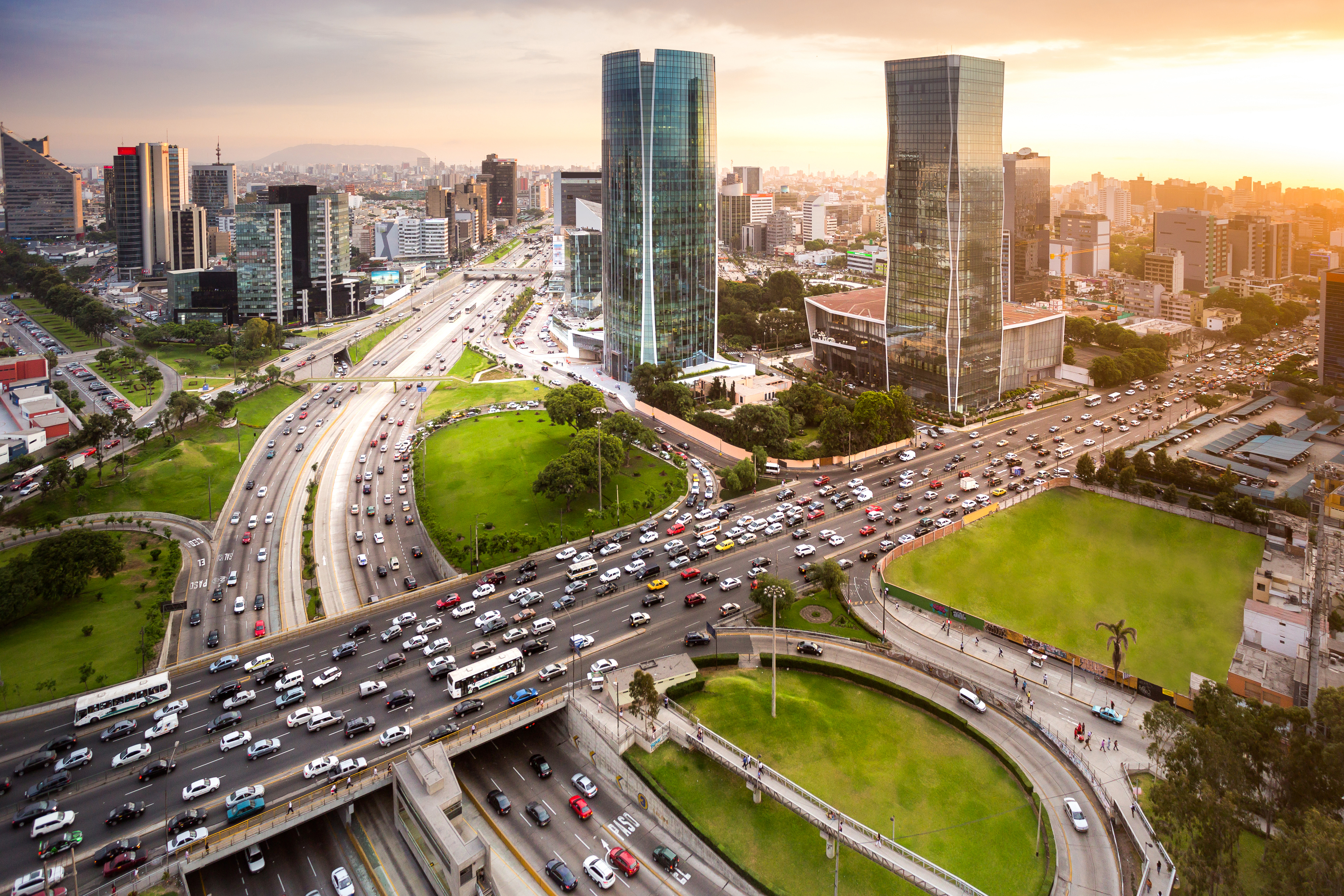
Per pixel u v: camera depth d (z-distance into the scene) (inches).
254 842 5629.9
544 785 6476.4
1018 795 6200.8
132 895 5231.3
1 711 7116.1
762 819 5905.5
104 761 6555.1
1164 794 5506.9
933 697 7327.8
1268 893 4842.5
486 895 5201.8
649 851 5826.8
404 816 5925.2
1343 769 5511.8
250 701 7214.6
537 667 7711.6
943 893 5187.0
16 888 5255.9
